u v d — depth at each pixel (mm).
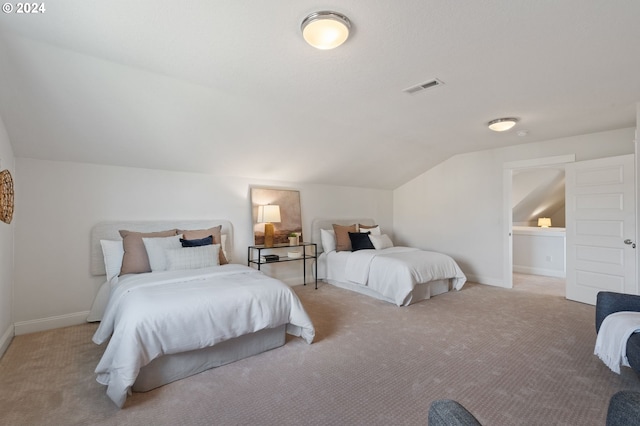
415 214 6203
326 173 5164
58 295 3219
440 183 5766
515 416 1797
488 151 5102
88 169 3410
